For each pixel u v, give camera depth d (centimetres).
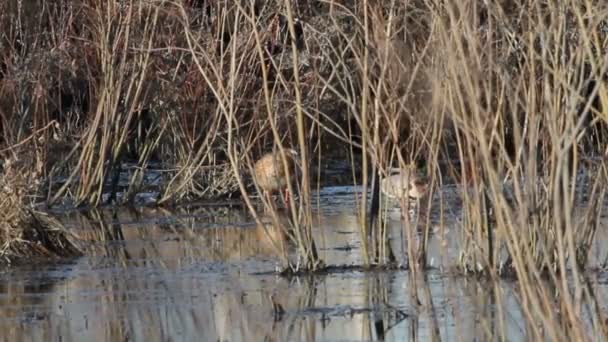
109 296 3462
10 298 3475
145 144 5906
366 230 3728
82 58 5884
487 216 3447
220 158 6084
